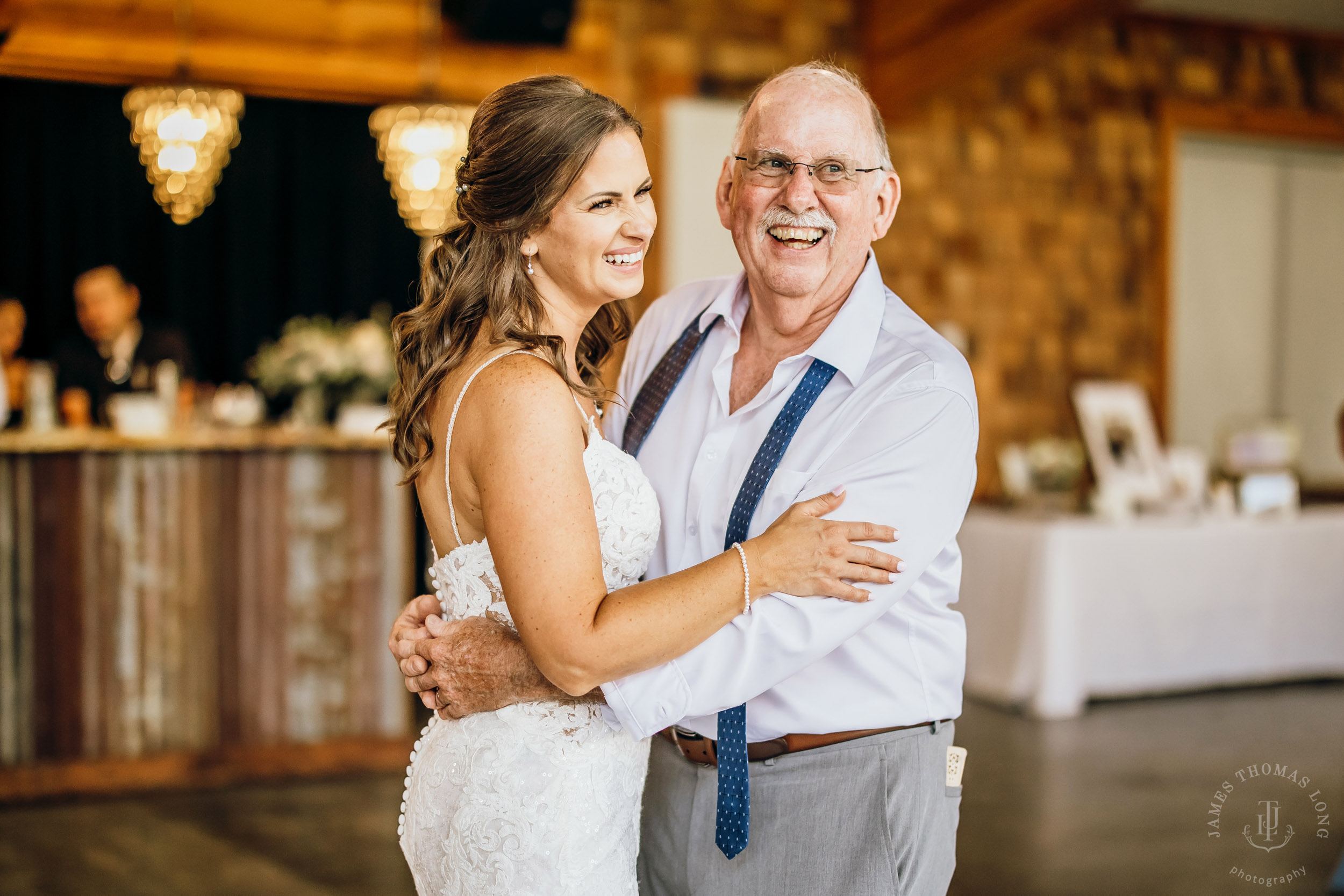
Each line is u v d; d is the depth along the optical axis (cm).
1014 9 577
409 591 500
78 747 458
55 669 455
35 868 375
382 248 883
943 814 185
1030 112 751
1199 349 828
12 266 805
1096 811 416
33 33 538
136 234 832
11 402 573
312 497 487
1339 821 408
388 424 185
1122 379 782
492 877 169
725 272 658
